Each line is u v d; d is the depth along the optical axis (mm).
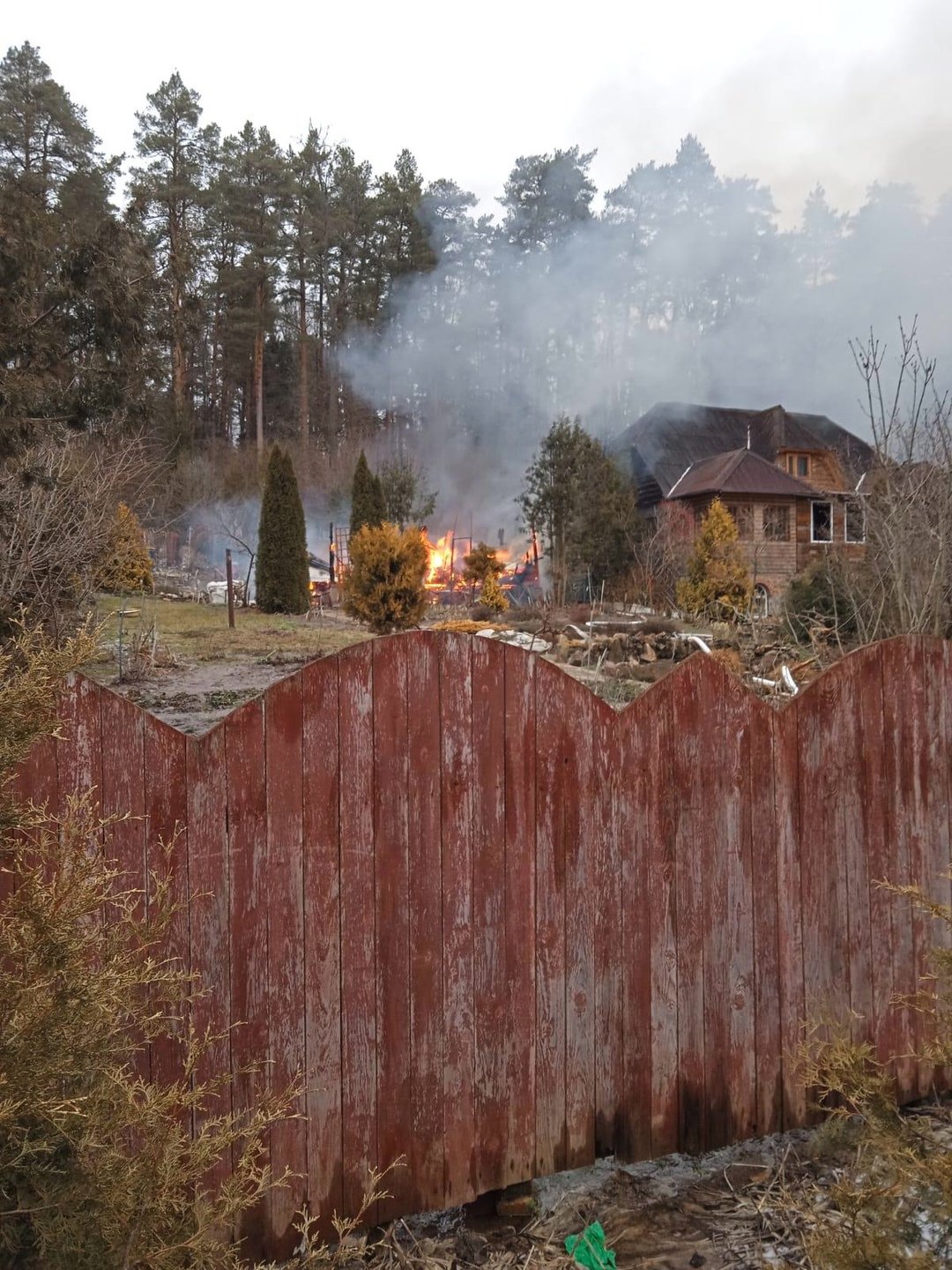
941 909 2643
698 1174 2895
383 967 2535
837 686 3252
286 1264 2348
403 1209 2553
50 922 1601
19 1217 1611
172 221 35531
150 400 12250
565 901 2770
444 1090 2604
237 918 2383
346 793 2500
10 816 1763
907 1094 3381
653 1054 2896
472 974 2641
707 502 26297
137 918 2281
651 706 2896
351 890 2502
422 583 14250
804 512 26875
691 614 17625
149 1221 1691
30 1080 1499
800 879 3166
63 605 6973
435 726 2604
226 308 38156
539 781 2732
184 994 2320
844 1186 2215
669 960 2926
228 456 35375
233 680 9422
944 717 3496
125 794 2273
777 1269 2408
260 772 2408
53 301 10578
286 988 2428
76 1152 1646
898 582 6977
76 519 7293
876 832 3332
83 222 11789
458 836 2631
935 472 7387
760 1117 3074
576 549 22469
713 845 3002
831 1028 2998
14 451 8227
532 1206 2729
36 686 1693
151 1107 1738
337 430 40875
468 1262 2477
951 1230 2195
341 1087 2480
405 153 43094
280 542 18391
